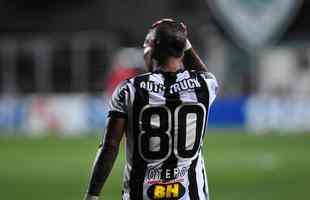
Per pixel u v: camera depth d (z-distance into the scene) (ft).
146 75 53.21
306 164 186.70
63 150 222.69
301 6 340.80
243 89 334.85
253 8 260.21
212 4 338.54
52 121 280.51
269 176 166.71
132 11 357.00
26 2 364.99
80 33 357.00
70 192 144.56
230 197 138.00
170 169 53.16
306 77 341.82
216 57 337.93
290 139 249.96
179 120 52.95
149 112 52.60
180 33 53.31
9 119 282.56
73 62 341.21
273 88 338.34
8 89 338.54
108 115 53.16
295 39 341.21
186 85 53.42
